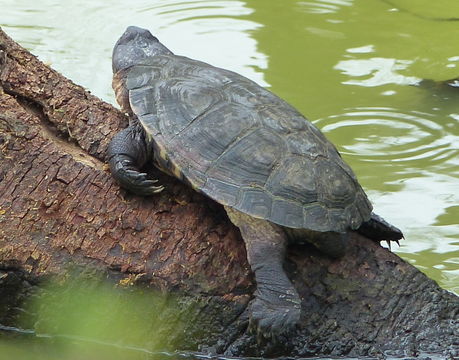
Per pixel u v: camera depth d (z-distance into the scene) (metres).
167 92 8.09
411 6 17.06
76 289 7.89
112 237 7.86
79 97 8.62
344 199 7.62
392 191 11.62
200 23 15.73
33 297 7.98
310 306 7.77
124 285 7.83
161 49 9.30
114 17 15.80
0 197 7.92
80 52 14.46
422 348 7.75
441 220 11.02
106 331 7.99
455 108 13.50
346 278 7.87
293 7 16.69
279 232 7.50
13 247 7.84
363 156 12.41
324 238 7.65
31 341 8.13
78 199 7.93
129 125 8.30
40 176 7.98
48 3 16.33
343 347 7.75
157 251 7.83
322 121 13.09
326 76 14.30
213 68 8.48
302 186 7.53
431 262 10.22
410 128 13.09
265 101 8.09
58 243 7.88
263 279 7.36
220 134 7.75
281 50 14.96
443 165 12.23
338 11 16.66
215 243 7.83
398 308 7.88
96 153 8.30
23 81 8.53
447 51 15.21
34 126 8.14
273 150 7.68
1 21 15.48
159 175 8.14
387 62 14.79
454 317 7.91
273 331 7.22
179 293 7.79
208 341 7.83
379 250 8.09
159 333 7.89
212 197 7.52
